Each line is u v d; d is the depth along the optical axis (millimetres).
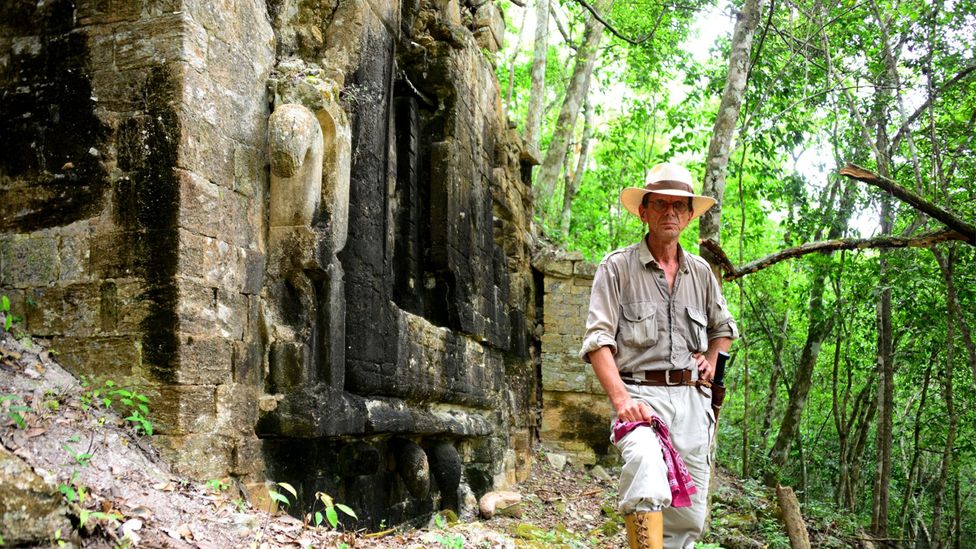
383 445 7062
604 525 8953
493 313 10344
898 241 5656
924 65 11859
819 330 15016
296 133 5273
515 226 12125
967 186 10633
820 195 14297
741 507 11320
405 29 8984
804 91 13094
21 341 4660
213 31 5051
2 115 5031
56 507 3117
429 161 8875
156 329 4590
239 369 5035
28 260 4855
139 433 4504
